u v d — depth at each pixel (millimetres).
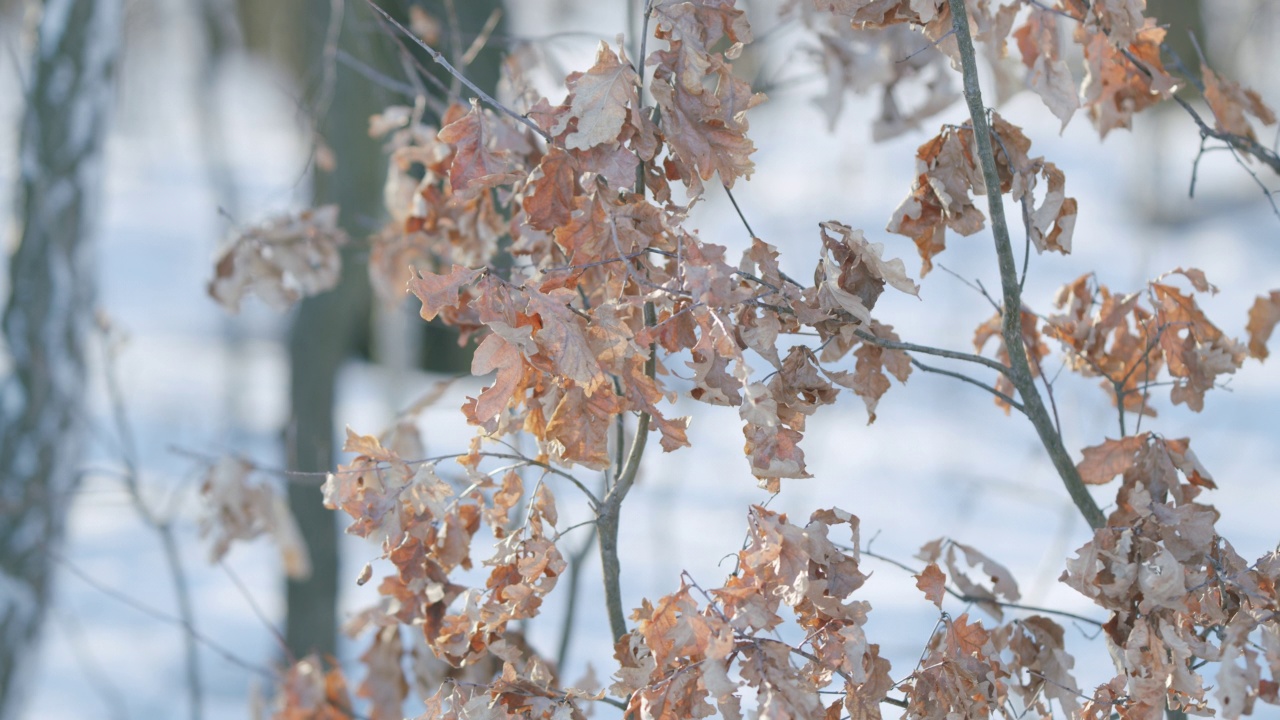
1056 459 1835
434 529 1788
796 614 1613
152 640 6340
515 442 2369
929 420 8734
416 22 2977
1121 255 12156
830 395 1573
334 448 4668
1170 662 1619
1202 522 1665
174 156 17125
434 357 7598
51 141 4105
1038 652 1928
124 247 14703
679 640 1459
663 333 1531
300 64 4449
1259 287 11352
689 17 1542
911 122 2916
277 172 14617
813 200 10570
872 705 1581
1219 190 13391
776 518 1538
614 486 1745
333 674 2686
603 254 1568
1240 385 9422
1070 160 15297
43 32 4082
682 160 1546
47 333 4129
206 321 12438
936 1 1729
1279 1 4395
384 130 2637
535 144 2246
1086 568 1661
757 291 1560
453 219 2406
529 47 2746
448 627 1808
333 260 2861
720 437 8859
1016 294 1735
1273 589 1617
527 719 1635
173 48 15828
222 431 8656
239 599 6867
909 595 5711
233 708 5676
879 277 1602
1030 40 1943
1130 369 2066
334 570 4699
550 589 1651
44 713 5512
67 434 4191
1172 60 2191
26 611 4199
